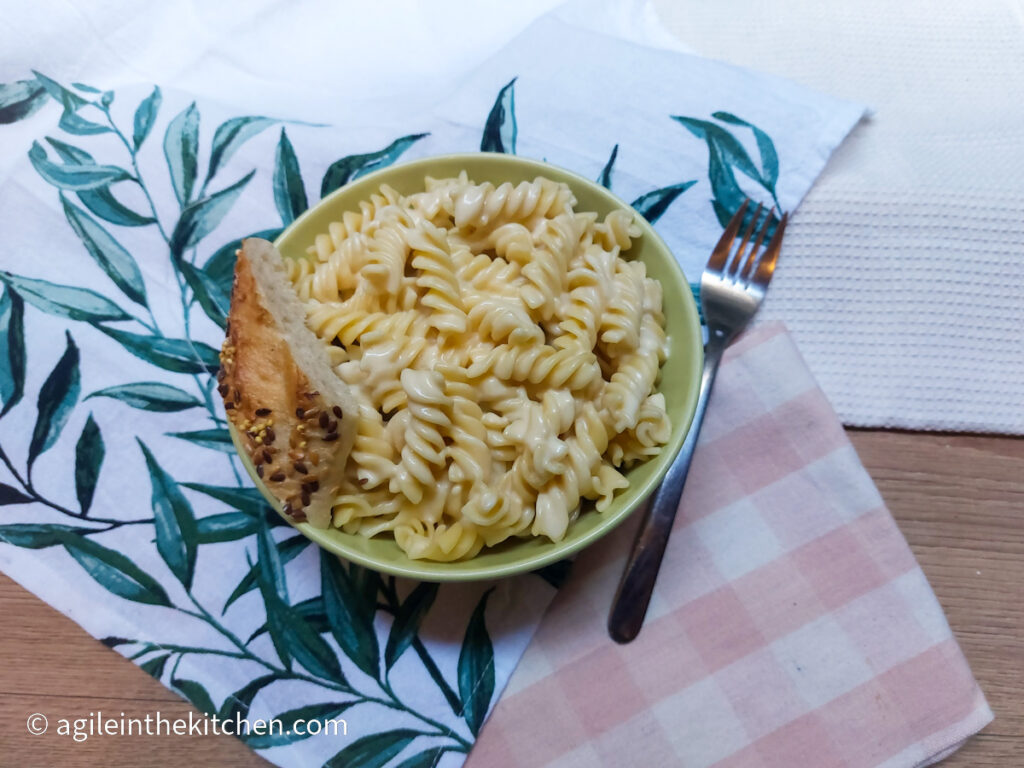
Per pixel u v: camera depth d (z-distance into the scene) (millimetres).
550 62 384
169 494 331
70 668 313
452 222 332
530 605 316
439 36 398
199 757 306
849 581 315
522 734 304
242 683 310
